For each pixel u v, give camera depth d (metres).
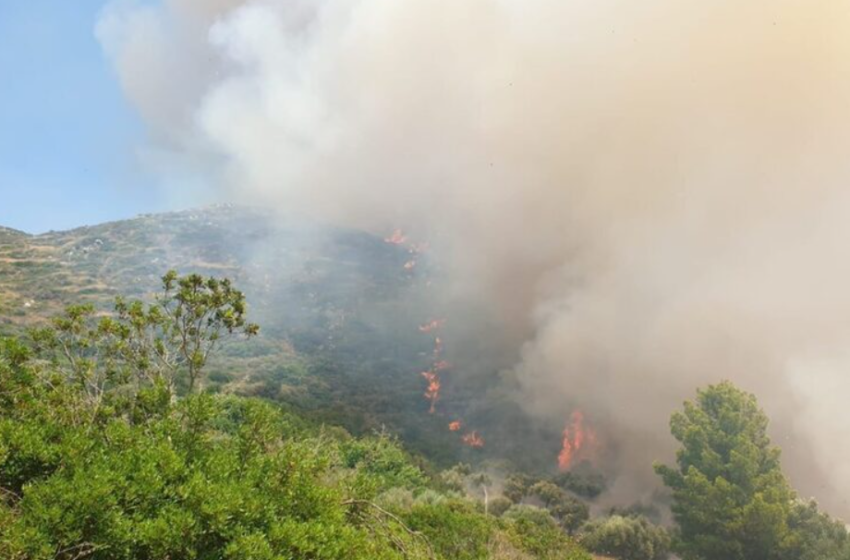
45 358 8.22
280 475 6.22
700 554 24.27
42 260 130.12
